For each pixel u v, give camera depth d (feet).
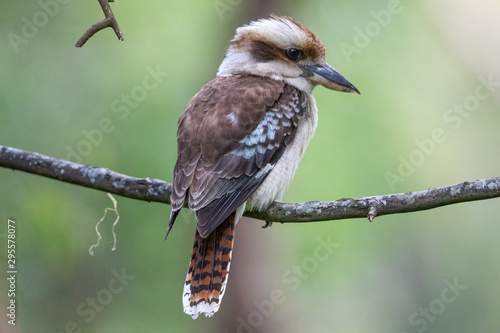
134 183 26.11
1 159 26.35
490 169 44.27
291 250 41.27
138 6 40.22
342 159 38.32
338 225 40.22
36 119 37.55
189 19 40.81
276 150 27.09
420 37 43.32
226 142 26.23
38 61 38.63
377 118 39.19
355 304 43.50
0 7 38.96
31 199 37.27
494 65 44.39
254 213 26.78
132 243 38.81
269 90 27.91
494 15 44.34
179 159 26.17
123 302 39.83
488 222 47.78
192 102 27.73
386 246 44.65
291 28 29.22
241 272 42.09
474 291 47.21
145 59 39.68
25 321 37.73
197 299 25.00
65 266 38.63
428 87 41.96
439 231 47.78
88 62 39.22
